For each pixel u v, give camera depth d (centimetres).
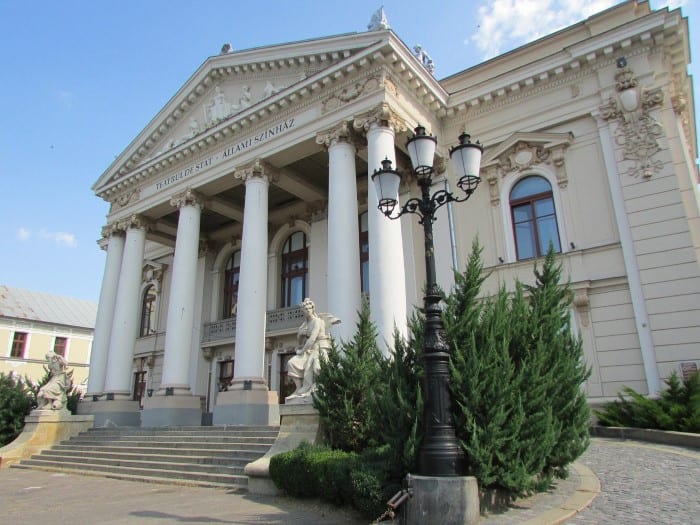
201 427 1498
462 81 1819
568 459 701
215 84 2125
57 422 1747
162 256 2795
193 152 2044
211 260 2575
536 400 664
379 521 627
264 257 1748
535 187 1619
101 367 2178
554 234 1550
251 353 1627
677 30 1435
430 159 759
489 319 707
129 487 1119
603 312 1402
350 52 1684
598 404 1339
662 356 1292
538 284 799
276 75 1938
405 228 1772
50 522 773
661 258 1345
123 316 2125
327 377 973
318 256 2152
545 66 1612
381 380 774
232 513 782
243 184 2102
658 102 1431
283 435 1006
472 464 621
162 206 2177
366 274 2002
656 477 754
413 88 1662
